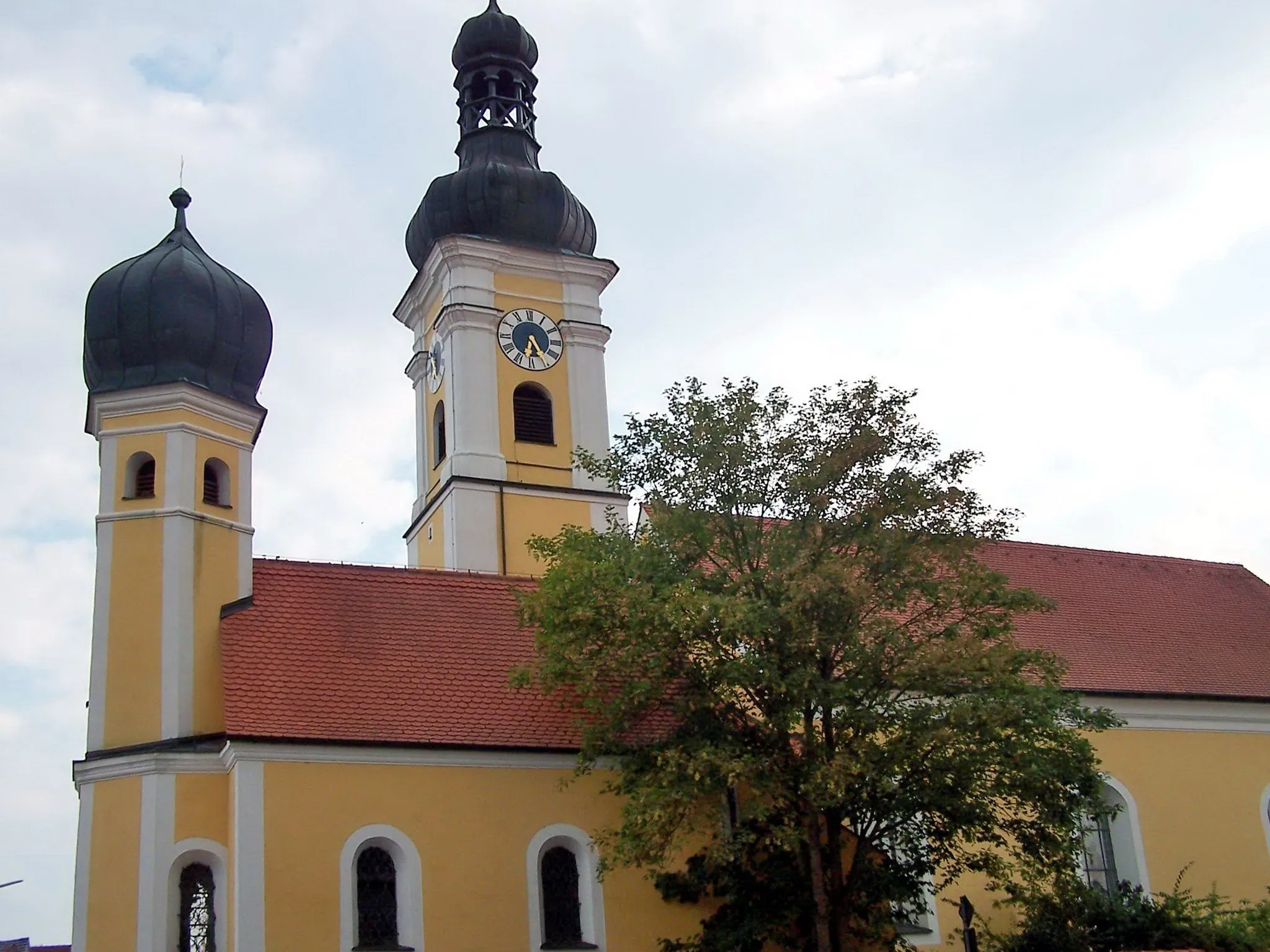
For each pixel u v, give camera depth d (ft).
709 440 97.55
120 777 99.19
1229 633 141.18
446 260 162.20
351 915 94.07
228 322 115.34
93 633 105.09
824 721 91.66
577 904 101.14
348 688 102.89
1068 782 89.66
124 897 95.96
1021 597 92.68
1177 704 128.67
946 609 94.22
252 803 94.07
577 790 102.78
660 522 96.63
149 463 111.34
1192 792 126.31
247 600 108.78
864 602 89.45
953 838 95.25
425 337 170.71
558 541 102.94
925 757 88.17
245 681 100.68
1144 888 121.29
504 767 101.50
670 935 100.78
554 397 161.38
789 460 97.04
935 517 94.43
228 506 111.75
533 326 163.12
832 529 94.58
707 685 91.50
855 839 103.50
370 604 112.16
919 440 95.96
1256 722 131.23
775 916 94.89
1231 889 124.16
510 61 178.40
